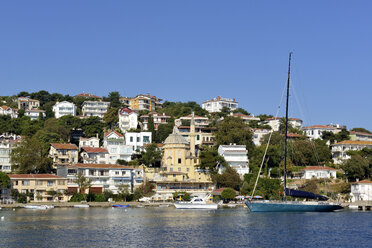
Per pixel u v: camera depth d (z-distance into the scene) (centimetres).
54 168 17812
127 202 15888
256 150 19338
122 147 19338
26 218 10944
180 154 18512
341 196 16900
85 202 15250
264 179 16738
